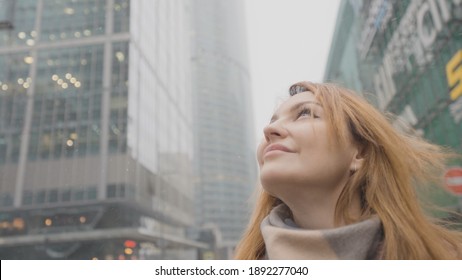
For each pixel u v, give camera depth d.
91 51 34.47
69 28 35.38
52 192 30.45
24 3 36.31
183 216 47.72
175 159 47.03
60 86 33.53
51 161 31.22
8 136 32.03
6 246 28.94
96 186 30.62
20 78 33.78
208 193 70.88
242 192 76.75
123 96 33.06
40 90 33.47
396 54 14.52
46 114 32.72
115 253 29.44
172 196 43.38
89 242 29.42
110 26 35.31
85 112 32.59
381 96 15.97
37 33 35.31
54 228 29.73
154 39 42.81
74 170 30.92
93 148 31.59
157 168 38.84
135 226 31.77
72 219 29.88
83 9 36.09
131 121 32.91
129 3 36.03
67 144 31.77
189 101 60.75
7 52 34.59
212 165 75.00
